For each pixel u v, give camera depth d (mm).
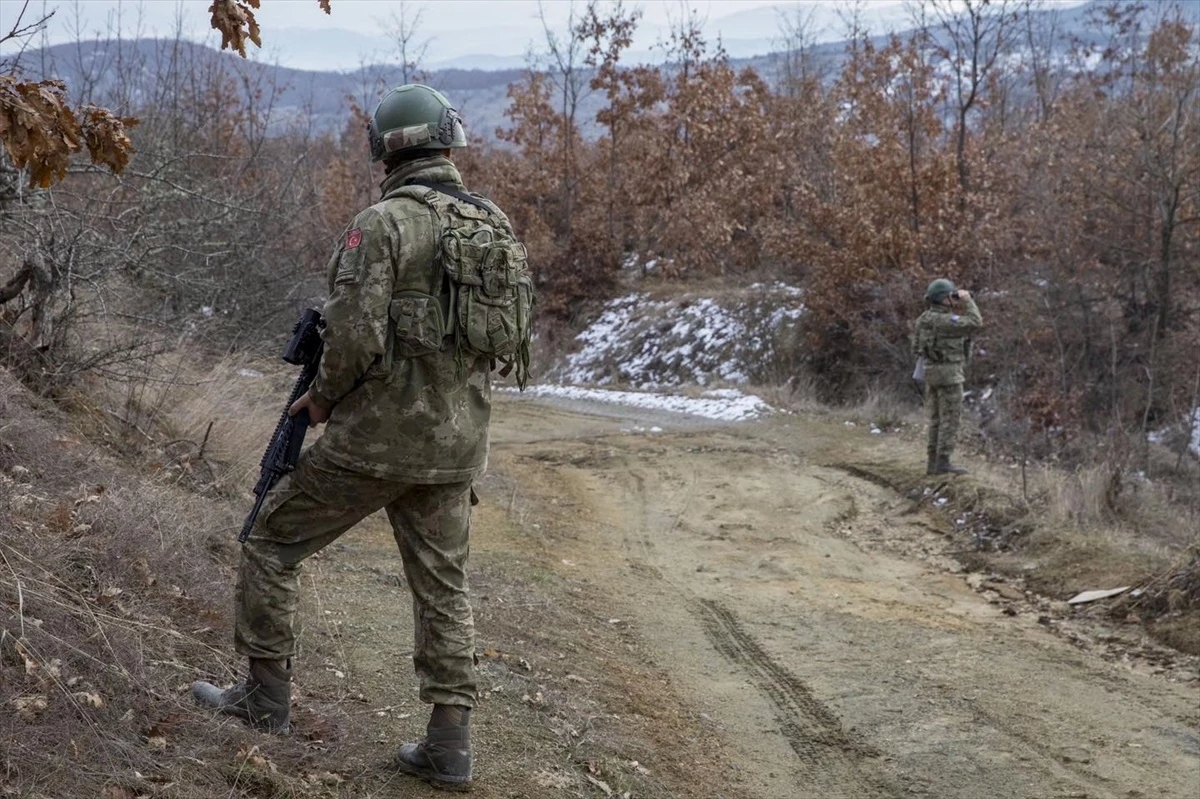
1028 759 5234
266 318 11328
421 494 3516
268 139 16750
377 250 3242
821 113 32188
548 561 8312
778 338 25266
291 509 3455
